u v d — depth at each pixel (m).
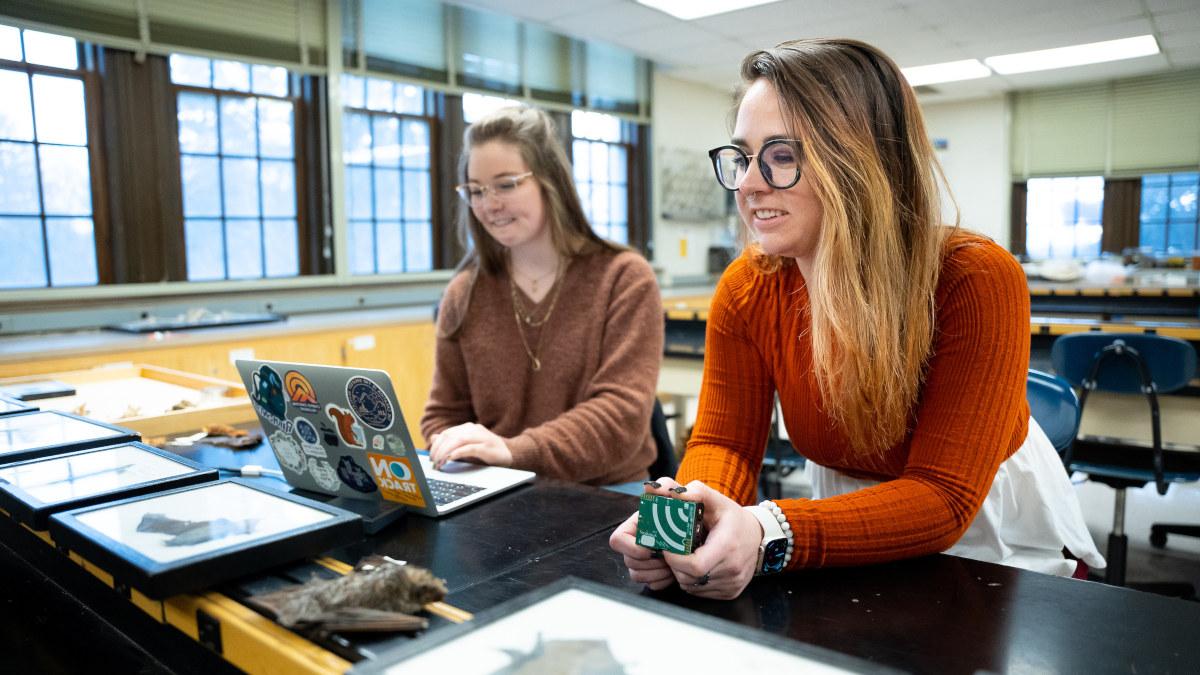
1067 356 2.79
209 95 3.89
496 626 0.55
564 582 0.62
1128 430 2.84
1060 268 6.02
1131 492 3.58
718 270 7.20
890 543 0.83
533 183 1.58
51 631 0.96
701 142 7.17
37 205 3.42
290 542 0.73
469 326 1.71
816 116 0.89
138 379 2.20
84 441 1.09
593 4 4.79
